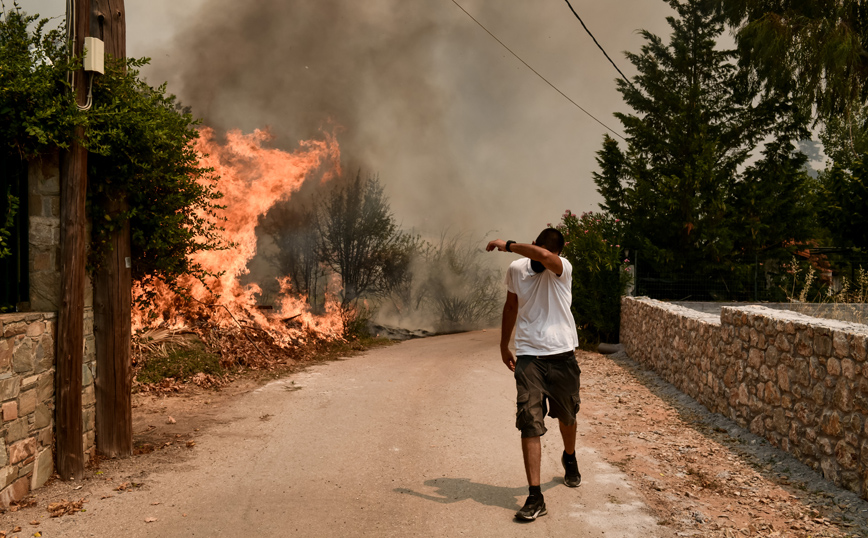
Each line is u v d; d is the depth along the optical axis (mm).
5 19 3971
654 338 8547
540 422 3740
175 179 4738
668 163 13844
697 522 3559
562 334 3893
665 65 14617
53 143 4059
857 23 14273
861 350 3826
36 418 3951
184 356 7730
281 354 9555
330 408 6387
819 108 14031
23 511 3613
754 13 14391
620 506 3797
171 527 3426
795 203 13234
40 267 4152
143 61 4527
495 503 3844
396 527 3469
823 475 4215
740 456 4867
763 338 5160
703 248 12789
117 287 4590
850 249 13336
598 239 11375
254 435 5359
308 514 3639
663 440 5320
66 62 3986
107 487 4047
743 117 13969
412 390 7348
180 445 5043
